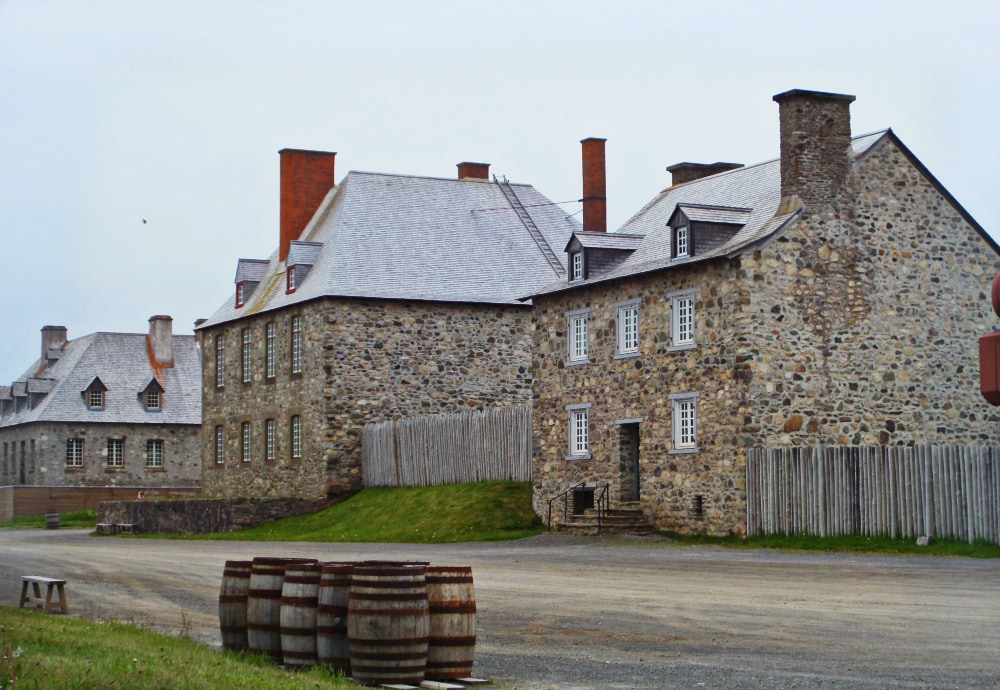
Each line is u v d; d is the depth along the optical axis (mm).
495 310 52344
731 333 35344
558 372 42156
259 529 47562
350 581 15445
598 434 40312
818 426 35531
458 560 30828
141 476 79938
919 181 37562
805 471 33531
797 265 35719
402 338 51000
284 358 53312
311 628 15734
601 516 38312
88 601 24203
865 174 36812
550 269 54406
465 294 51938
